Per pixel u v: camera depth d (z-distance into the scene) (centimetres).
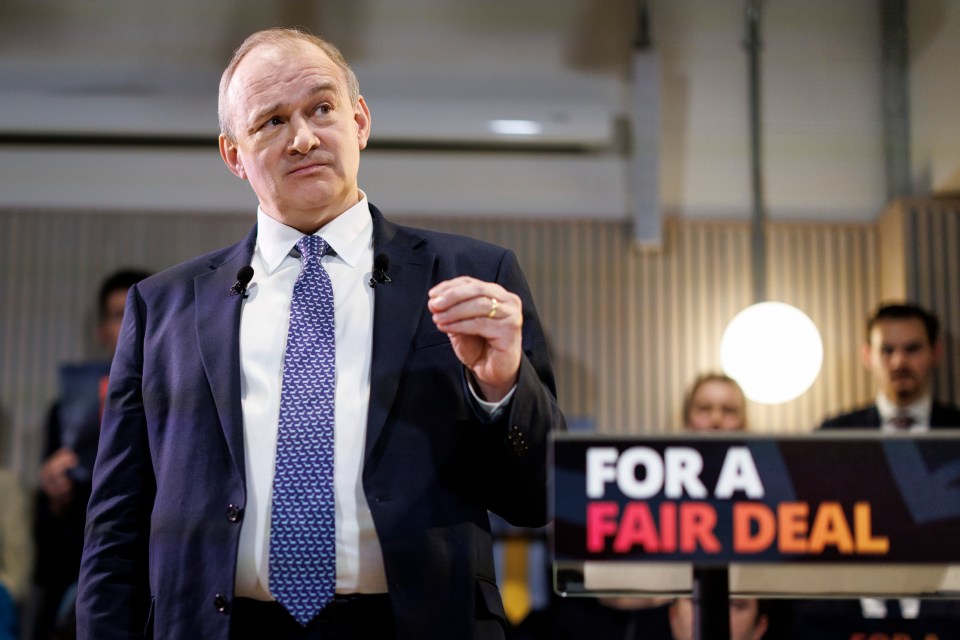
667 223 437
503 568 353
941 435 98
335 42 438
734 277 437
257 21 438
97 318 435
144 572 142
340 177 142
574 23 440
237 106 144
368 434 129
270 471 131
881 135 437
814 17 441
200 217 441
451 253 145
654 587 102
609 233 439
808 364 405
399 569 125
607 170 439
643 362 436
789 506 98
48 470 338
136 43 437
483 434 130
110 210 440
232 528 128
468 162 440
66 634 319
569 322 437
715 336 435
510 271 145
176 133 431
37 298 439
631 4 441
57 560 337
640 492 98
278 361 137
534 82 437
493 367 121
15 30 437
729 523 97
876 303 436
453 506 131
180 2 439
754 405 432
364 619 127
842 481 98
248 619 128
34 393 436
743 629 288
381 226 147
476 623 127
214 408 135
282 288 142
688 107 440
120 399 145
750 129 439
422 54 438
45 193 440
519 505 135
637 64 429
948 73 398
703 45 441
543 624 320
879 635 279
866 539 97
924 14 418
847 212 437
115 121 426
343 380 134
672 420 434
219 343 138
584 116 430
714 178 439
